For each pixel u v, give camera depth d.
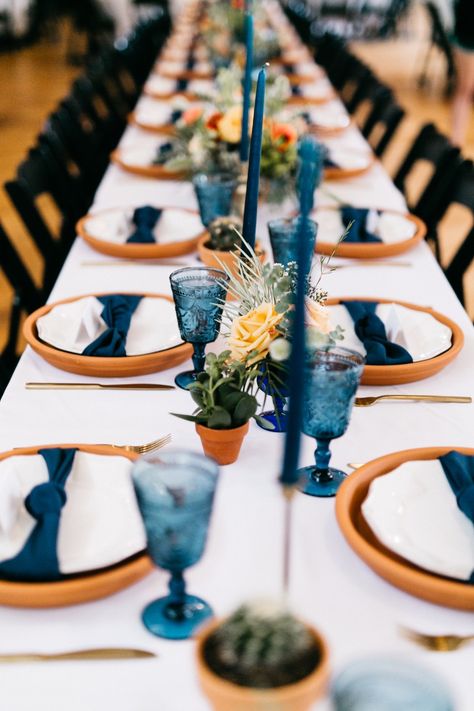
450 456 1.14
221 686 0.64
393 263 2.10
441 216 2.76
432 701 0.61
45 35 12.30
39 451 1.17
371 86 4.74
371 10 12.55
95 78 4.68
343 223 2.24
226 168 2.29
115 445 1.28
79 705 0.82
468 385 1.48
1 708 0.81
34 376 1.50
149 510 0.80
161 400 1.42
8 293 3.99
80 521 1.03
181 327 1.37
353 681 0.62
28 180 2.64
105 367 1.46
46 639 0.90
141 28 6.86
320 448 1.15
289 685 0.64
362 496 1.13
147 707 0.81
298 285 0.77
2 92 9.11
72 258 2.12
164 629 0.90
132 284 1.95
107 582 0.92
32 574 0.93
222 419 1.16
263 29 5.97
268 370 1.21
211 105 2.98
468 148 6.84
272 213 2.42
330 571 1.00
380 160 3.91
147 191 2.71
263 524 1.09
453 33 5.65
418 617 0.93
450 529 1.03
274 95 2.51
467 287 4.14
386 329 1.60
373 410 1.39
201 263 2.09
